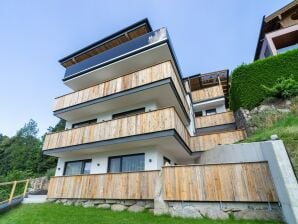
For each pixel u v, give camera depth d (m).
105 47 15.34
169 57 11.98
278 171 4.83
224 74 18.80
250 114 11.95
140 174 8.70
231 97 16.00
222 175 6.25
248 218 5.48
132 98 11.18
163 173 7.29
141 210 7.92
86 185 10.01
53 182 11.33
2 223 7.74
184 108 12.88
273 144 5.04
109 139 10.02
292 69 11.59
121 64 12.74
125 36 14.23
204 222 5.59
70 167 12.75
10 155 36.72
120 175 9.22
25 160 32.91
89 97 12.37
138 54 11.86
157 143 9.61
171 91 10.38
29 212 8.77
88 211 8.34
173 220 6.04
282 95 10.78
